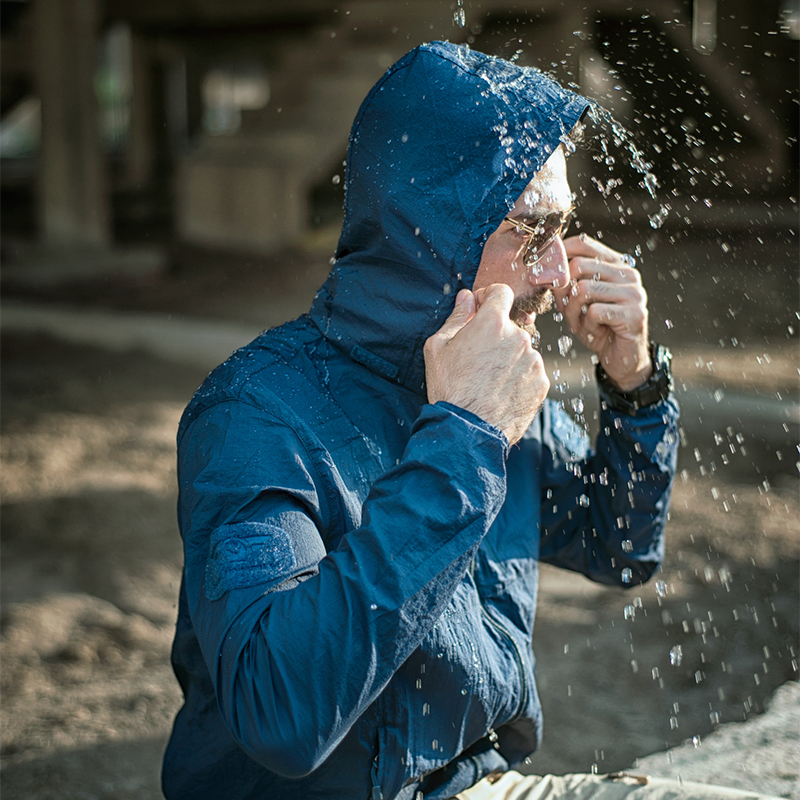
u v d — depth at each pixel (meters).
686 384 6.29
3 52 14.35
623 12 11.38
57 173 10.84
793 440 5.45
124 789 2.75
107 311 8.91
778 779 2.15
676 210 11.61
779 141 12.73
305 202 11.82
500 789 1.67
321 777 1.44
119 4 14.23
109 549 4.37
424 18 11.16
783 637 3.61
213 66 21.92
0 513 4.72
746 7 12.91
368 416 1.48
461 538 1.24
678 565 4.21
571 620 3.82
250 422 1.38
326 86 11.65
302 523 1.33
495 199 1.40
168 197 15.83
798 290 8.59
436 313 1.43
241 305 9.08
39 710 3.17
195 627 1.32
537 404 1.33
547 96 1.45
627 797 1.66
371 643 1.19
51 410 6.37
